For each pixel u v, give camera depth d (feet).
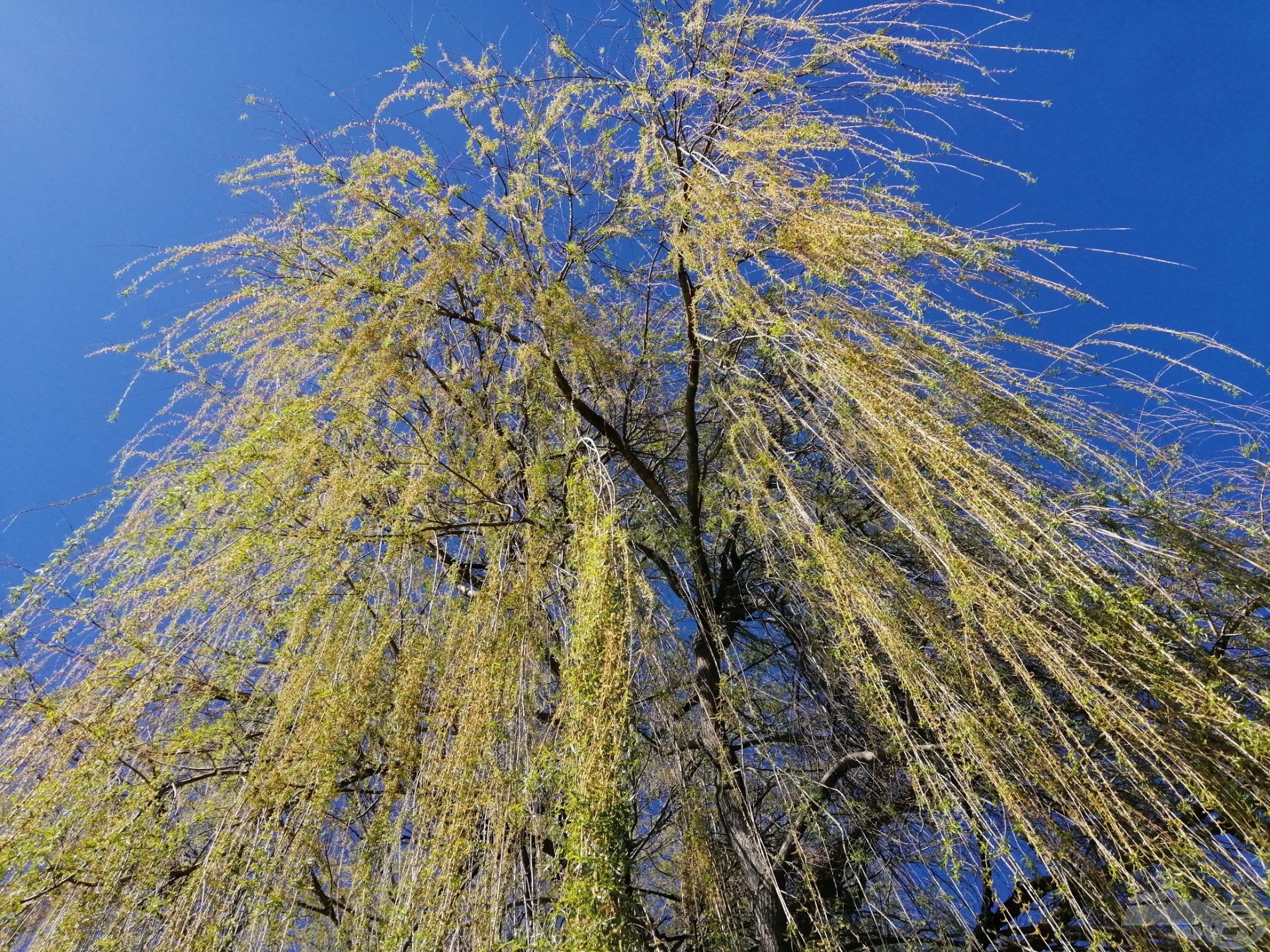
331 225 12.38
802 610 12.34
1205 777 7.30
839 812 11.66
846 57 10.32
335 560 9.96
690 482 13.74
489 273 12.10
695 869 10.16
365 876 8.66
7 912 7.92
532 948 7.10
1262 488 10.76
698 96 11.30
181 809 9.75
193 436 11.52
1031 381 9.59
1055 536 7.86
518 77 12.67
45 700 9.36
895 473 8.91
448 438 12.07
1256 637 9.33
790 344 9.90
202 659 9.92
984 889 10.41
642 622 10.89
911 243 9.06
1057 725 8.40
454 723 9.04
